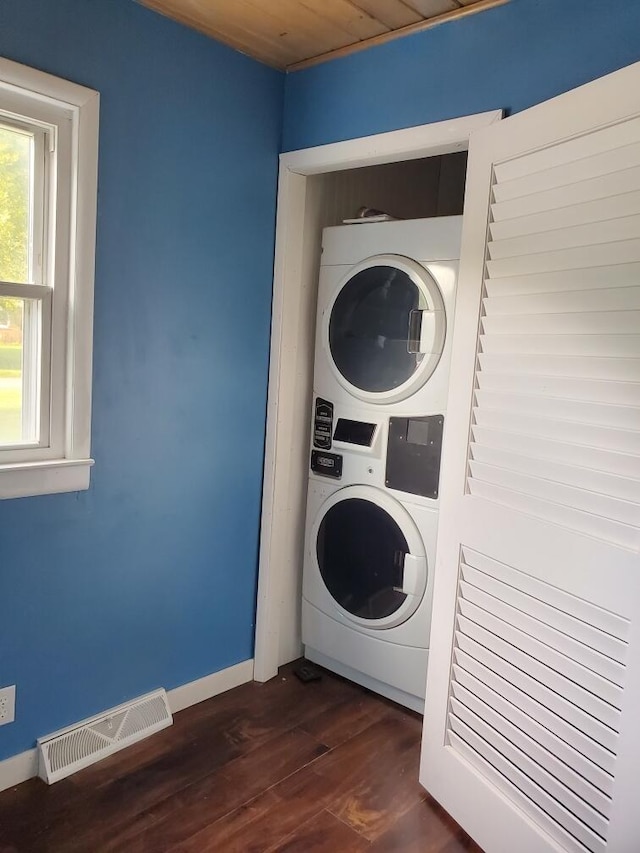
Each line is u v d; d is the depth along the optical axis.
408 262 2.23
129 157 1.94
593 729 1.46
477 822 1.78
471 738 1.82
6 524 1.81
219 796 1.93
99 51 1.83
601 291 1.44
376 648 2.46
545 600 1.57
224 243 2.25
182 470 2.23
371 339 2.36
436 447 2.22
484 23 1.83
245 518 2.49
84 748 2.03
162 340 2.11
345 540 2.52
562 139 1.51
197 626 2.38
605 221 1.42
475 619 1.80
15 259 1.81
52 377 1.88
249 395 2.42
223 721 2.30
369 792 1.99
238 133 2.23
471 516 1.79
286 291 2.43
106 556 2.06
